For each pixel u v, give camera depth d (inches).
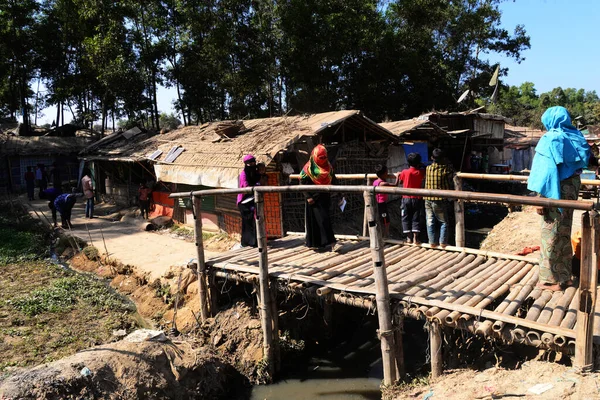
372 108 1109.7
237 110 1053.2
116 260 464.8
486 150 978.1
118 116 1157.7
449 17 1133.7
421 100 1114.7
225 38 923.4
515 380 164.9
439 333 194.9
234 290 329.1
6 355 274.5
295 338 308.2
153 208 683.4
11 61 1221.7
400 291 213.5
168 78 1031.6
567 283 196.2
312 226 291.9
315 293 235.3
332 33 956.6
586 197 482.6
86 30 1011.9
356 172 600.1
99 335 308.3
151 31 989.2
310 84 999.0
